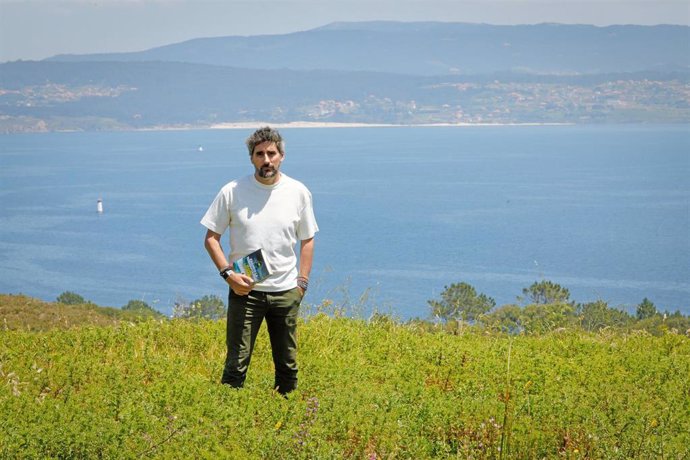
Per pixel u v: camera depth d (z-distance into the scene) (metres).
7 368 9.16
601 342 12.85
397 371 9.69
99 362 9.84
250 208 8.50
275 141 8.43
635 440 6.97
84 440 6.38
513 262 192.88
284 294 8.55
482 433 7.04
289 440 6.64
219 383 8.95
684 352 12.22
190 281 177.38
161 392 7.90
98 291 166.12
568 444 6.99
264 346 10.96
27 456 6.19
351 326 13.04
